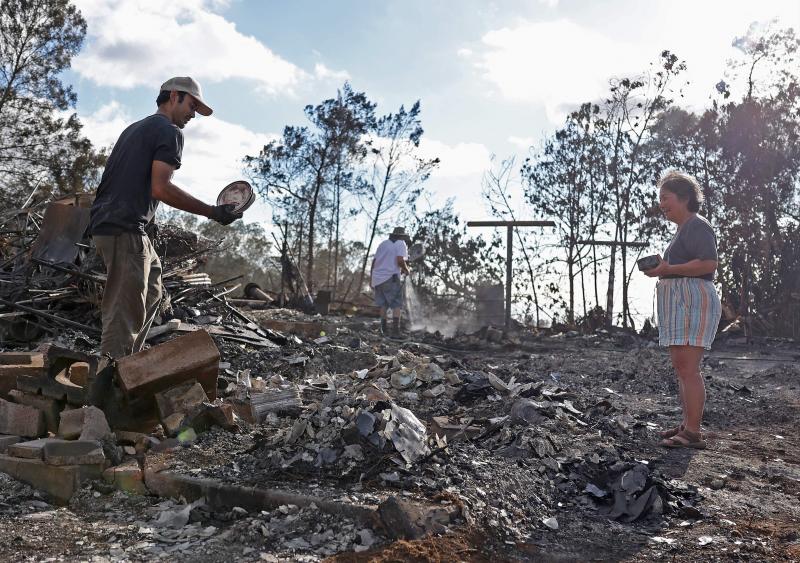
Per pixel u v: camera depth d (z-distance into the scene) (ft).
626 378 26.71
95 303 24.61
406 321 53.31
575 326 65.26
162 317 25.45
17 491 11.12
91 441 11.60
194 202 14.48
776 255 67.97
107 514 10.57
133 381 12.87
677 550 9.73
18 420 12.59
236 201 15.23
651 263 15.19
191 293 28.99
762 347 51.31
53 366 12.87
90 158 82.99
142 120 14.74
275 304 55.47
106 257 14.28
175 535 9.76
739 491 12.51
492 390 17.84
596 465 12.86
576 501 11.58
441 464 11.72
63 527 9.96
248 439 13.12
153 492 11.19
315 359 23.56
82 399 12.78
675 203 15.44
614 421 16.88
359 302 73.26
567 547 9.78
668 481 12.45
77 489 11.18
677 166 72.84
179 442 12.71
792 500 12.13
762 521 10.98
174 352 13.37
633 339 50.83
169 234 32.89
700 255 14.90
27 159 80.48
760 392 24.89
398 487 10.85
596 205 71.15
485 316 64.54
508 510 10.71
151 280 15.17
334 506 9.98
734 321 60.13
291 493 10.41
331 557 8.93
